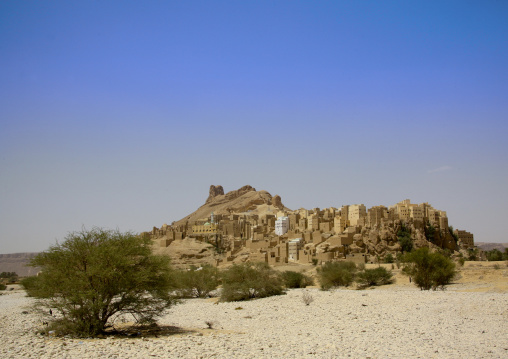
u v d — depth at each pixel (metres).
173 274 38.59
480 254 173.12
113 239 35.12
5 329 40.25
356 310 47.75
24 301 75.62
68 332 33.78
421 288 70.44
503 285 65.50
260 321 44.38
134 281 34.38
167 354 26.50
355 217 180.38
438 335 32.75
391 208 187.75
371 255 152.12
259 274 70.94
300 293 70.12
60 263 33.94
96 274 32.94
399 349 28.41
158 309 37.38
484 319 38.59
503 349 28.14
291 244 161.75
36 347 28.97
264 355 26.83
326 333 35.22
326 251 150.12
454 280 81.50
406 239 158.00
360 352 27.73
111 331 35.41
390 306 48.97
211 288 77.19
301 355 26.95
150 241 37.62
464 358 26.03
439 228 179.50
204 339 32.06
